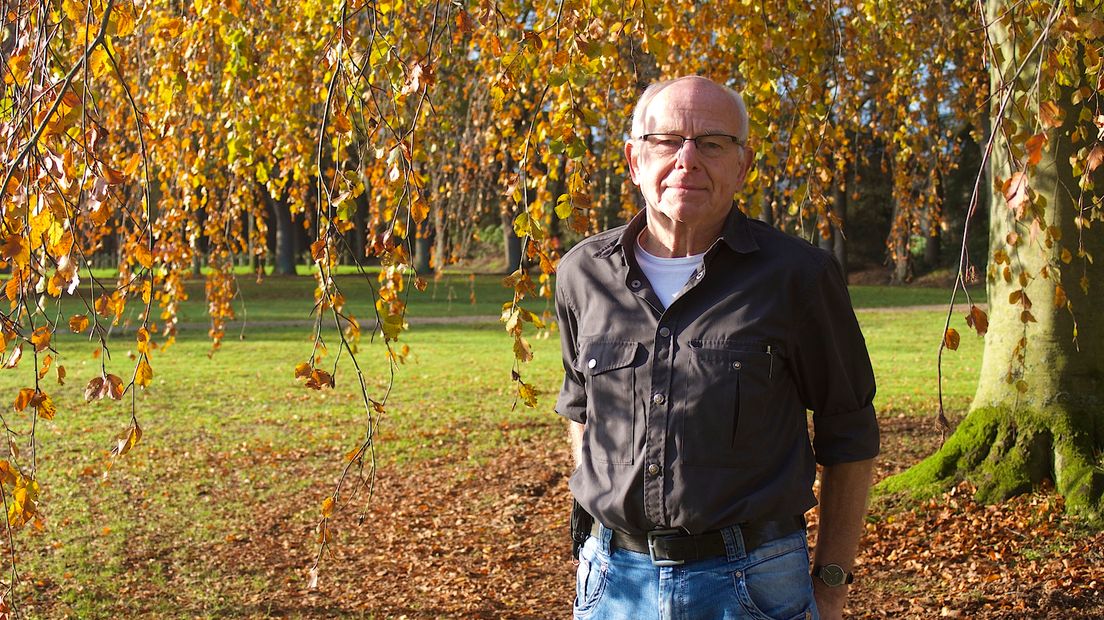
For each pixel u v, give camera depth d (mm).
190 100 3902
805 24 3467
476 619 4285
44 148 1841
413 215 2215
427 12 4055
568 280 1947
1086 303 4520
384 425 8781
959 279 2250
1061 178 4270
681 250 1842
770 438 1739
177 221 4211
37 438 8227
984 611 3855
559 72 2223
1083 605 3795
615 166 5047
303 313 20734
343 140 2297
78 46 2566
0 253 1724
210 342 15273
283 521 5875
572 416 2023
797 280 1742
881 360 12445
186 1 3910
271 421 9070
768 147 3479
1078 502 4438
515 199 2229
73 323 2057
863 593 4188
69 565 5090
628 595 1793
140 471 7121
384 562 5098
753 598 1717
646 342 1785
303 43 3986
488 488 6426
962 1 5320
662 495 1734
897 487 5004
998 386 4840
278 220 29922
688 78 1823
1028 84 4031
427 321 19234
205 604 4562
